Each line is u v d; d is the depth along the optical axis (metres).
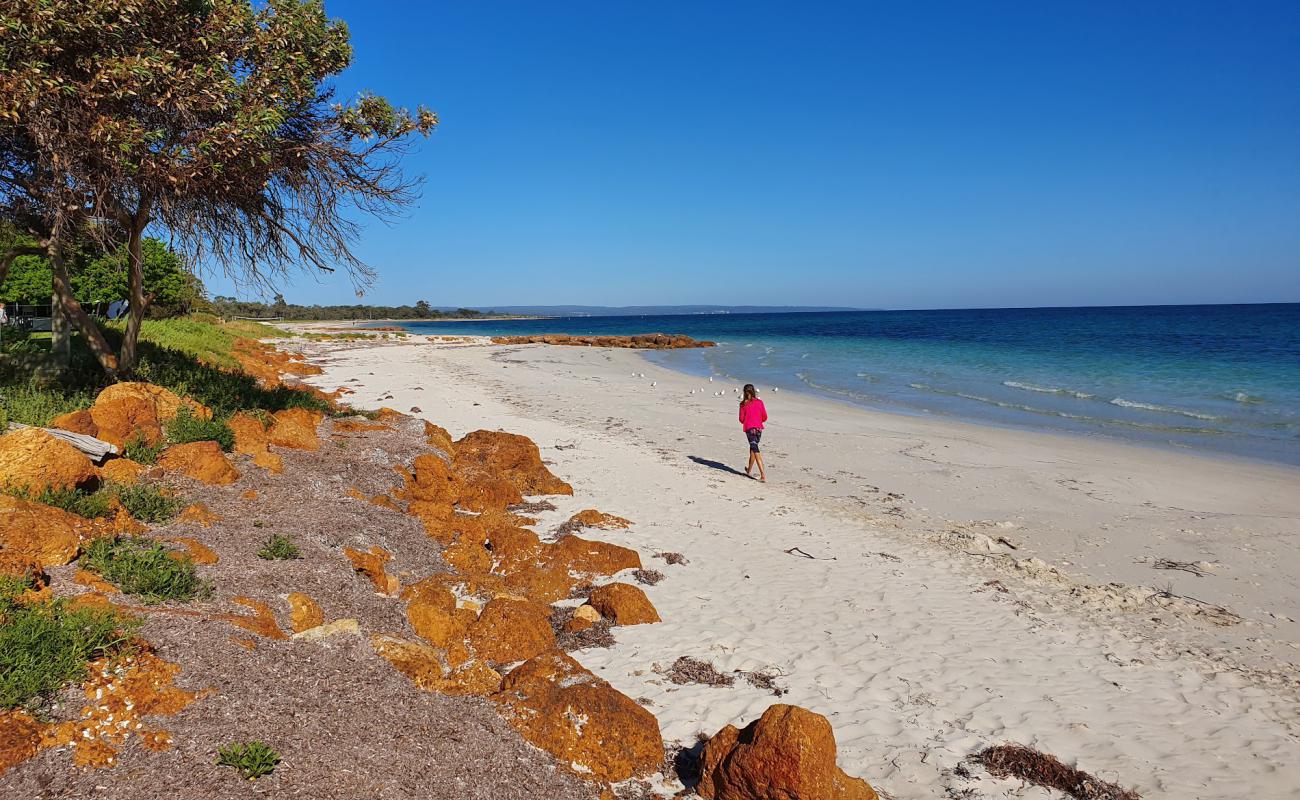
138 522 6.41
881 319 163.62
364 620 6.04
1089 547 10.86
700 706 5.83
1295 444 18.33
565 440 17.34
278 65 9.62
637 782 4.82
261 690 4.36
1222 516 12.44
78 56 8.15
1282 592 9.16
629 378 34.16
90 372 11.70
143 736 3.73
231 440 9.04
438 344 59.47
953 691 6.32
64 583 4.86
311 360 38.00
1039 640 7.50
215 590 5.57
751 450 14.72
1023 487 14.28
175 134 9.09
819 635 7.38
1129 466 16.08
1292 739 5.71
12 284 31.70
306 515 7.80
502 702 5.18
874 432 20.08
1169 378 31.44
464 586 7.61
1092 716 5.99
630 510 11.70
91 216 9.20
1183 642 7.60
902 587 8.86
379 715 4.55
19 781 3.28
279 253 11.62
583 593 8.23
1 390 9.22
